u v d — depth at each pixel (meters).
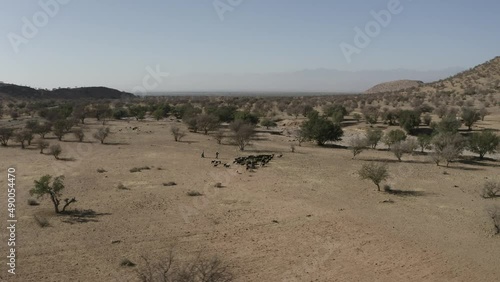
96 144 63.25
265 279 18.78
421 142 60.59
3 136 61.03
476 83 166.62
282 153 57.88
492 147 54.88
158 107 121.06
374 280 18.95
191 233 24.52
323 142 68.75
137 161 48.97
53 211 28.03
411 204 31.53
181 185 36.69
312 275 19.31
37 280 17.97
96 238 23.22
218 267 19.48
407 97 161.00
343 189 36.09
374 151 61.78
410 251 22.30
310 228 25.73
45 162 47.25
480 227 26.31
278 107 142.88
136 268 19.34
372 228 25.84
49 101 174.88
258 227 25.78
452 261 21.11
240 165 47.09
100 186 35.72
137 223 26.08
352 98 186.38
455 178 41.62
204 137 74.38
